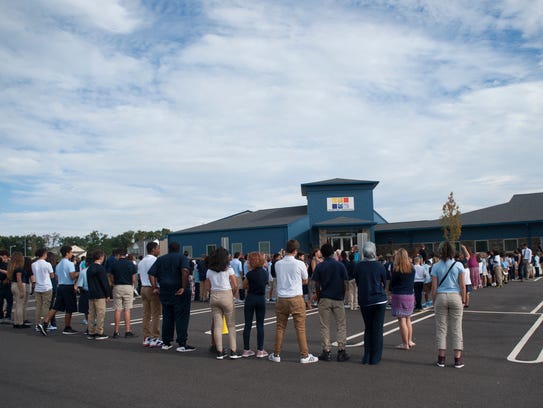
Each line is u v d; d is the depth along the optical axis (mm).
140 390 6344
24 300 12750
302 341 7891
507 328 10891
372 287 7664
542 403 5523
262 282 8438
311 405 5617
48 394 6195
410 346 9078
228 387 6449
